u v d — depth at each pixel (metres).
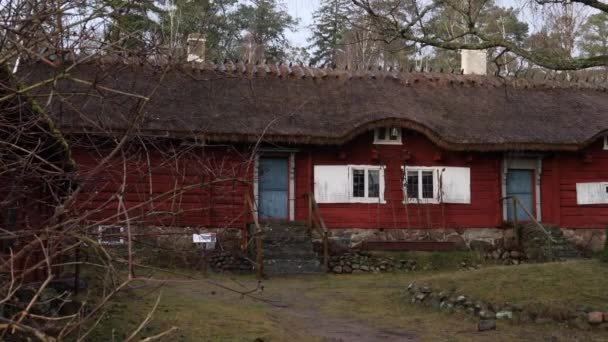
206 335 9.35
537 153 21.88
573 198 22.41
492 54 31.81
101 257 5.27
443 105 22.06
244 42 24.53
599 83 25.34
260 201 20.48
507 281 11.91
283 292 14.34
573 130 21.53
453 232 21.39
